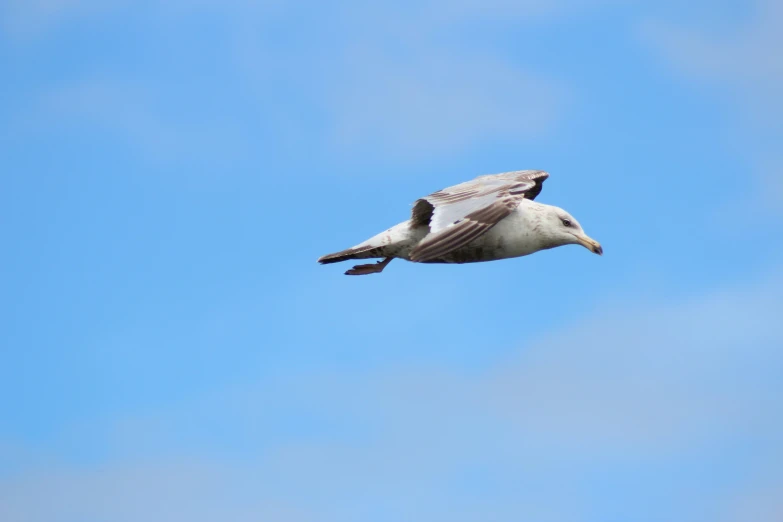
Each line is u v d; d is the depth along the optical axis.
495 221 15.94
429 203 17.25
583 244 17.70
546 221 17.80
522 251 17.97
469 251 18.00
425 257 15.73
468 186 17.09
